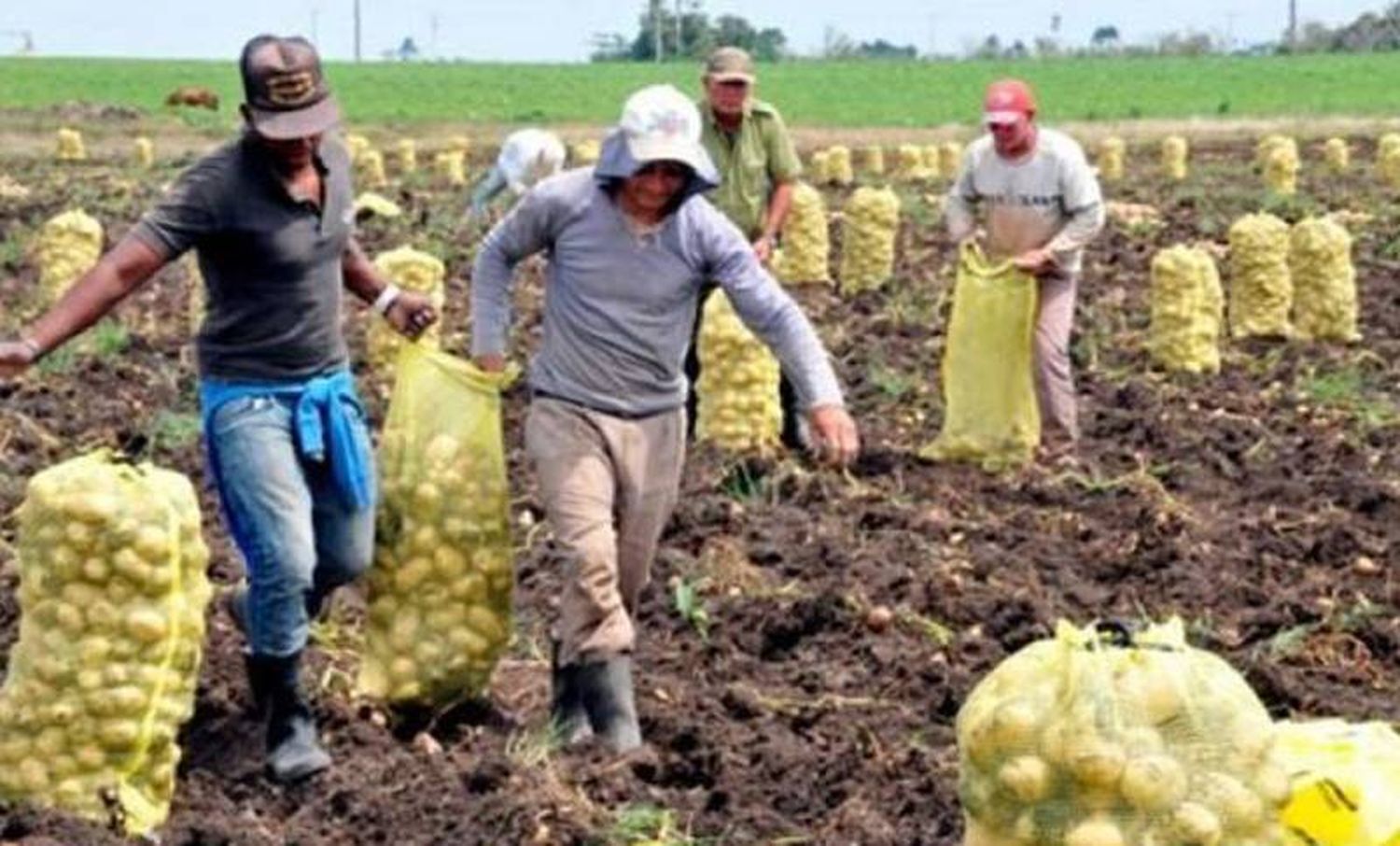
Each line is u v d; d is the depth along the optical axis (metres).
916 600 10.55
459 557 8.71
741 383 13.54
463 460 8.71
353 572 8.45
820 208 23.23
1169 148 39.28
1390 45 133.00
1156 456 14.18
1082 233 13.30
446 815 7.79
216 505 12.56
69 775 7.51
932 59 111.62
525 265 23.95
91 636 7.48
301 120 7.76
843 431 8.20
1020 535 12.02
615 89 86.06
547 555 11.41
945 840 7.58
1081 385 16.95
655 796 8.05
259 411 8.04
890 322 20.31
